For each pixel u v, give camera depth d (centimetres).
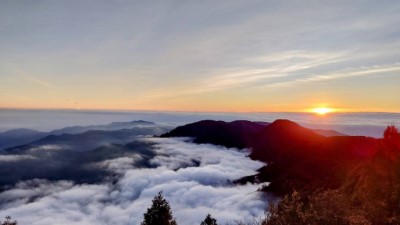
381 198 1981
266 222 1659
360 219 1443
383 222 1501
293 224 1479
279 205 1644
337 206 1499
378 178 2777
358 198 2209
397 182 2434
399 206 1627
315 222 1448
